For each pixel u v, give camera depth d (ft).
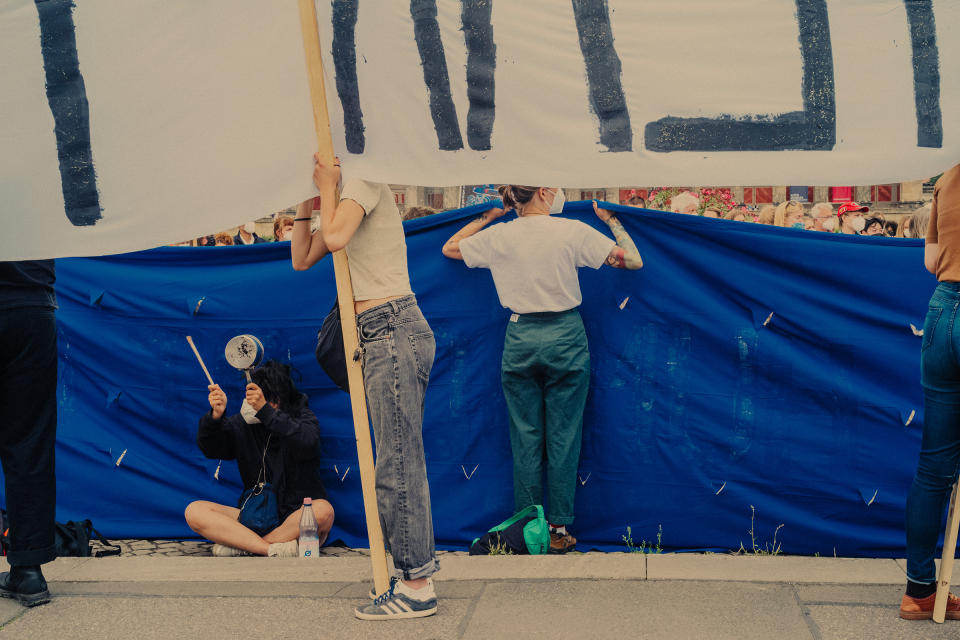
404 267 11.25
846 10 10.76
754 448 14.82
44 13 11.49
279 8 11.32
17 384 11.72
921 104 10.72
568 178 11.16
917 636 9.95
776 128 10.90
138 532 16.43
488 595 11.49
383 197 11.23
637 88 11.03
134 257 16.57
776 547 14.78
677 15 10.96
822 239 14.64
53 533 11.98
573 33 11.07
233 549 15.31
